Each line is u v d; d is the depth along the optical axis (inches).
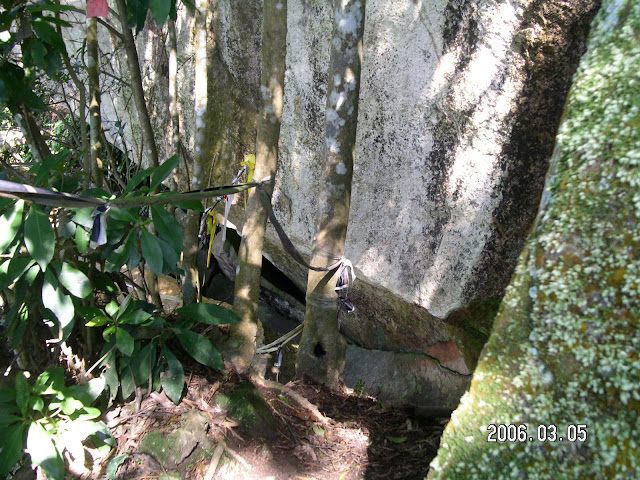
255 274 114.3
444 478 53.8
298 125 143.9
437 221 111.4
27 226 77.6
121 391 103.9
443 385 131.5
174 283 178.5
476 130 101.1
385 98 118.4
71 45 237.3
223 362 106.2
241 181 127.3
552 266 52.9
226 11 156.9
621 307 48.6
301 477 96.0
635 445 46.2
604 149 52.2
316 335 123.9
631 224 49.4
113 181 172.1
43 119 201.6
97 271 105.7
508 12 92.4
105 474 91.0
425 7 105.6
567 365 50.4
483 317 108.5
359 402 128.2
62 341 91.2
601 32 56.7
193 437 94.4
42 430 82.5
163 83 195.3
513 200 99.4
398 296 123.3
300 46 136.8
